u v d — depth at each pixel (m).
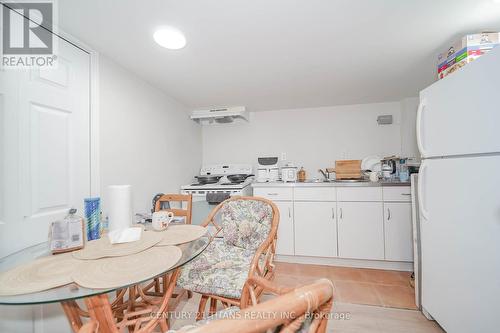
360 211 2.30
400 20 1.33
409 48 1.65
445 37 1.51
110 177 1.70
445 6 1.22
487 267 1.00
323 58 1.78
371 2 1.19
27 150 1.19
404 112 2.82
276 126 3.29
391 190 2.23
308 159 3.18
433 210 1.36
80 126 1.48
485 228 1.01
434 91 1.32
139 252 0.92
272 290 0.74
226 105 3.00
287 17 1.29
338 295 1.82
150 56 1.70
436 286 1.35
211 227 2.15
